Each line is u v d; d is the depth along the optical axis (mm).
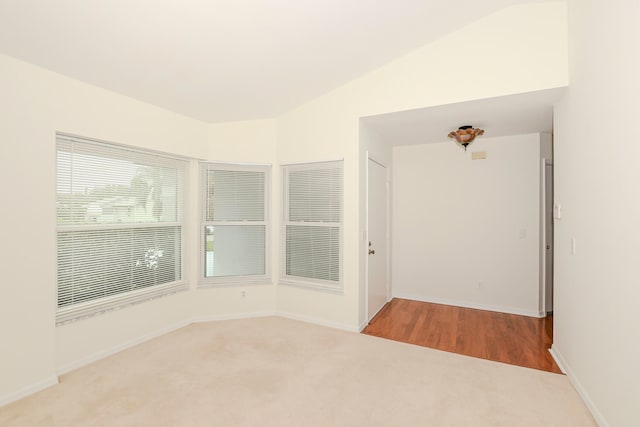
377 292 4035
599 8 1869
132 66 2416
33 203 2213
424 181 4590
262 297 3848
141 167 3115
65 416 1913
